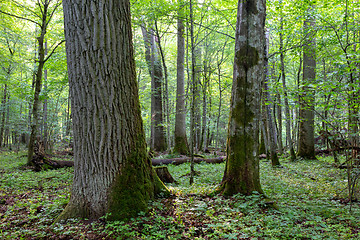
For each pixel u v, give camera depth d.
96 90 3.88
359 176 4.61
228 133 5.28
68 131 16.62
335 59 5.42
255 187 4.88
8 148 22.00
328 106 4.90
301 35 9.59
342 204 4.68
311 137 11.98
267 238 3.12
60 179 7.76
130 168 4.08
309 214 4.06
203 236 3.29
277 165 9.79
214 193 5.10
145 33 17.89
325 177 7.39
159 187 4.75
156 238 3.12
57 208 4.46
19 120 18.83
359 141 5.23
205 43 14.86
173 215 3.93
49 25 15.41
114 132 3.95
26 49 18.17
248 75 5.03
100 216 3.82
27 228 3.73
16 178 7.75
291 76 18.92
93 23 3.85
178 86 14.13
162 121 17.33
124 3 4.16
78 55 3.89
